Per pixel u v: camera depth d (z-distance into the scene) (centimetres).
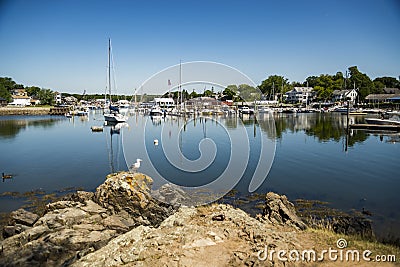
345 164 1873
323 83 9400
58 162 1995
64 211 996
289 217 888
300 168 1769
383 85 9512
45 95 9662
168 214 1049
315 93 9338
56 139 3108
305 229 820
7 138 3200
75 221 940
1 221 1035
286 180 1516
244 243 683
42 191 1381
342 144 2636
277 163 1895
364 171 1697
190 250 646
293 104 8925
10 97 8862
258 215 966
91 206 1062
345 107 7212
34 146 2661
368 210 1109
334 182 1485
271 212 933
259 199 1236
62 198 1259
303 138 3027
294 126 4197
